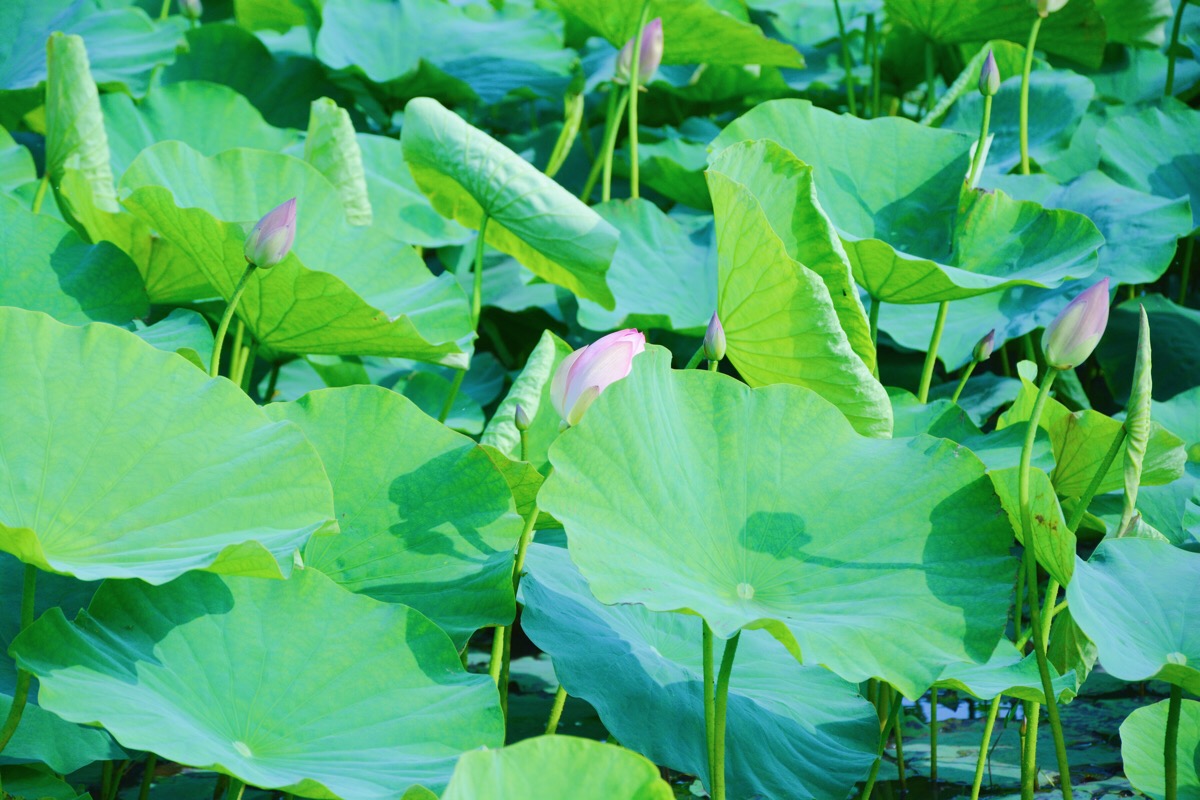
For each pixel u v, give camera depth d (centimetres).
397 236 760
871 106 1034
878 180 689
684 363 759
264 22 997
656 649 629
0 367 594
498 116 1080
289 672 594
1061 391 712
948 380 780
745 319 627
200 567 582
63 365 597
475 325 668
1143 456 619
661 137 939
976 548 600
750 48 833
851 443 610
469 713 595
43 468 591
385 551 616
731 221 617
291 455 599
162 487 594
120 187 656
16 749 596
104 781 628
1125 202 705
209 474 596
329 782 581
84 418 595
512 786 569
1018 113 833
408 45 955
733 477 606
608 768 571
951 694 679
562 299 787
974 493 603
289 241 618
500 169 654
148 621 593
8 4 860
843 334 621
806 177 631
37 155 850
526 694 680
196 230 634
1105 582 609
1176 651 602
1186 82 933
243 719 589
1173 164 780
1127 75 955
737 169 635
